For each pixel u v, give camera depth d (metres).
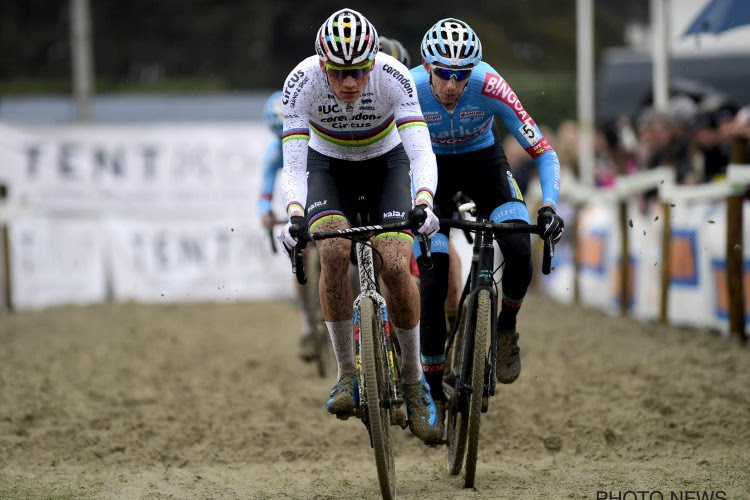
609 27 92.44
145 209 38.44
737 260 22.28
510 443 17.06
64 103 50.94
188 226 38.59
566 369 20.88
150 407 19.70
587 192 33.84
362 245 13.34
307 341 23.83
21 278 36.97
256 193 38.78
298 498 13.84
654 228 28.42
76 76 46.44
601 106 41.62
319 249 13.30
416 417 13.66
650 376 19.69
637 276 29.70
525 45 86.19
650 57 42.44
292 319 33.28
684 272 26.42
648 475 14.39
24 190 37.44
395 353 13.80
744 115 23.59
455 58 13.27
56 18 89.62
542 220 13.25
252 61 79.81
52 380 21.92
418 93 14.55
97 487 14.68
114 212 38.28
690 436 16.59
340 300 13.31
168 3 82.75
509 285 14.38
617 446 16.50
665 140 30.02
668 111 30.12
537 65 84.62
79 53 46.31
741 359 20.78
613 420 17.38
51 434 17.78
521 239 14.17
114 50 83.62
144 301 38.03
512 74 71.06
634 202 30.95
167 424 18.52
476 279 14.03
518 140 14.60
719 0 24.28
